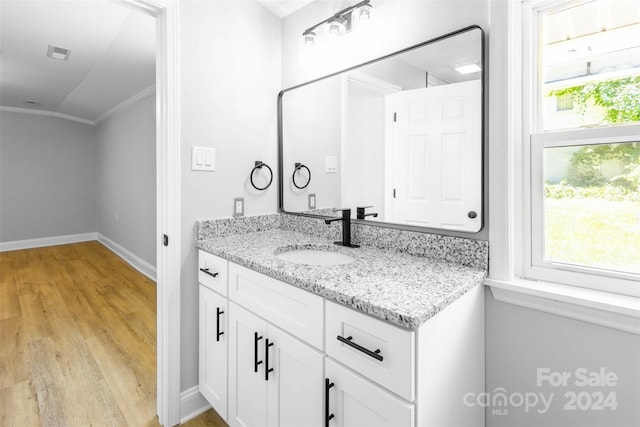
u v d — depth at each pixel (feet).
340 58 5.33
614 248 3.26
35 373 6.30
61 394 5.69
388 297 2.86
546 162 3.58
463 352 3.38
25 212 17.17
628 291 3.18
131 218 14.21
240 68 5.74
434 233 4.26
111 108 15.51
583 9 3.36
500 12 3.53
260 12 6.02
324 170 5.60
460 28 3.96
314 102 5.73
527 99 3.65
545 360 3.51
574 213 3.45
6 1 6.73
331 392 3.14
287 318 3.61
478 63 3.80
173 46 4.82
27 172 17.16
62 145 18.15
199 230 5.24
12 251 16.48
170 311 4.95
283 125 6.33
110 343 7.52
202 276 5.12
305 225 5.95
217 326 4.72
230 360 4.56
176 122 4.90
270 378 3.88
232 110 5.64
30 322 8.55
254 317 4.08
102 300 10.18
